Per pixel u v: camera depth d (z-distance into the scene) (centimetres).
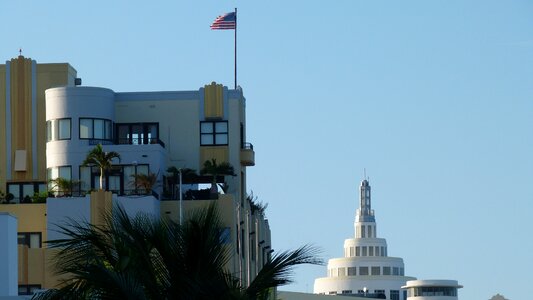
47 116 12644
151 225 5353
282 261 5288
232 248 11619
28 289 11325
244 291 5234
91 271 5044
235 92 12800
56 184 12125
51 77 13062
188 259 5225
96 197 11706
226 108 12750
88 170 12400
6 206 11944
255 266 12900
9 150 13000
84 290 5266
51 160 12531
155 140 12581
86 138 12519
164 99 12769
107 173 12238
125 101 12769
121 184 12231
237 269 11769
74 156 12469
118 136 12744
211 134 12719
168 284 5247
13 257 7794
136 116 12762
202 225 5250
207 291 5131
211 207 5325
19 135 13000
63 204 11756
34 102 13050
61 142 12519
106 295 5041
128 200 11631
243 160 12781
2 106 13050
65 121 12538
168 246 5241
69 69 13150
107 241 5447
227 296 5138
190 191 12150
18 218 11925
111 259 5388
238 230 11819
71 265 5375
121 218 5359
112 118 12694
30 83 13062
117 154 11988
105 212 5584
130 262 5275
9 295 7038
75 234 5431
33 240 11912
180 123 12731
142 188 11888
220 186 12506
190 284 5150
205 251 5228
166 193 12212
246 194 13062
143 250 5278
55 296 5303
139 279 5234
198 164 12706
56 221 11762
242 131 12988
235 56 13075
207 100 12762
